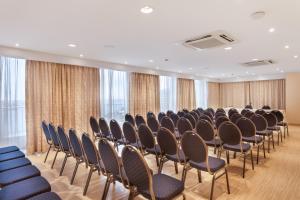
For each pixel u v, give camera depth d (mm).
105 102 6434
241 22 2975
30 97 4707
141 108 7371
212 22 2982
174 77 8961
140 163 1691
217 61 6230
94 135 4812
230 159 3984
